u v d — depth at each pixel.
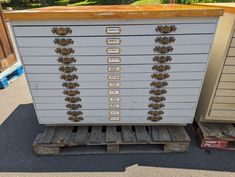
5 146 2.02
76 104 1.81
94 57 1.56
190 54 1.53
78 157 1.85
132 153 1.88
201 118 1.99
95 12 1.36
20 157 1.87
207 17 1.39
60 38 1.49
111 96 1.76
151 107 1.82
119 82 1.68
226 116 1.88
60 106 1.83
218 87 1.74
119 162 1.80
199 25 1.42
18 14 1.38
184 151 1.87
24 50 1.54
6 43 3.47
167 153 1.88
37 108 1.84
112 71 1.62
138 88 1.71
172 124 1.95
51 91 1.74
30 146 2.01
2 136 2.16
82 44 1.50
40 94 1.76
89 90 1.73
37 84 1.70
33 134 2.18
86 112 1.86
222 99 1.80
